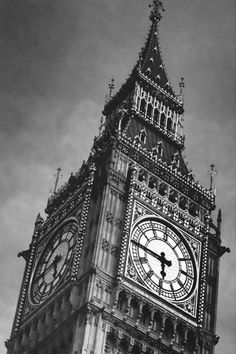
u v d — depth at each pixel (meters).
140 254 86.69
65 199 96.12
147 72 107.81
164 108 106.00
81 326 80.31
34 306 88.25
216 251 93.81
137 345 81.75
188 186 96.00
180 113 106.75
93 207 89.81
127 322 82.06
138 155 94.50
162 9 116.62
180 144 103.25
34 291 90.25
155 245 88.38
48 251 92.44
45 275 90.25
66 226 91.81
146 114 103.44
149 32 113.81
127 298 83.25
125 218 87.69
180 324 85.62
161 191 93.81
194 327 86.25
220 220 96.38
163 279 86.81
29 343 86.31
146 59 109.56
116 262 84.88
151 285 85.56
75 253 86.12
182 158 102.00
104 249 85.06
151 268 86.62
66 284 84.81
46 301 86.62
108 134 98.25
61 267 88.38
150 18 115.75
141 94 104.94
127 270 84.69
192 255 90.62
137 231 87.88
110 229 86.81
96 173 93.06
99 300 81.81
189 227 92.44
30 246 95.12
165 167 95.50
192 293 88.06
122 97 106.94
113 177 90.44
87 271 83.50
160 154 99.88
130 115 101.44
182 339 85.12
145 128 101.62
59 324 83.25
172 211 92.12
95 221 87.81
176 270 88.44
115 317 81.56
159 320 84.44
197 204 95.69
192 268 89.81
